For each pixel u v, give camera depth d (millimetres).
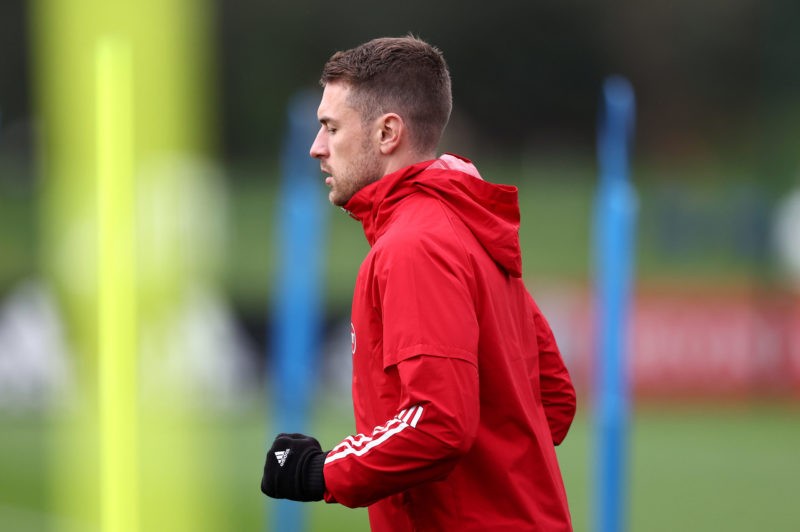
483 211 8453
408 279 7961
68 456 32312
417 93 8805
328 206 46500
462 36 83938
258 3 82438
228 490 28219
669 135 82812
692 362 41906
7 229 54906
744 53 81375
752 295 42219
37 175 60344
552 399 9711
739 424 39531
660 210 52531
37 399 39750
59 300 42281
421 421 7754
